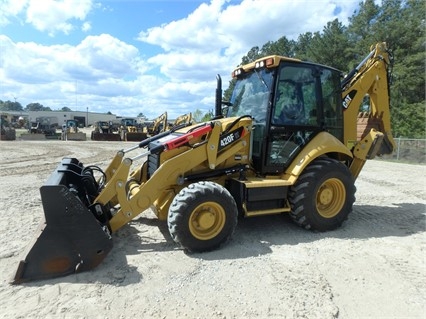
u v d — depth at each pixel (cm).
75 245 344
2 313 279
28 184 829
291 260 390
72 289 318
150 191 415
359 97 579
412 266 380
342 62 2952
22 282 328
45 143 2453
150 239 450
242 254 405
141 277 344
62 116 8494
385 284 340
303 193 466
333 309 294
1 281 332
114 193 404
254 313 287
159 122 2350
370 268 373
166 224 510
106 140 3084
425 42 2433
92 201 441
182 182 431
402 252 421
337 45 2969
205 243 403
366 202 699
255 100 506
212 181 465
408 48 2566
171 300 304
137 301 301
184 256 397
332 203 499
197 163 436
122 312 285
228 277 347
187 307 294
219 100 553
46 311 283
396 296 318
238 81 567
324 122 514
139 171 501
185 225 391
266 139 473
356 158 570
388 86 610
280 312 288
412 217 582
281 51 3938
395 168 1336
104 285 326
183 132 468
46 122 4203
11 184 827
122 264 372
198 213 400
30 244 350
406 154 1711
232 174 473
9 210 583
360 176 1077
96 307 291
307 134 501
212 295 313
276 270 364
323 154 514
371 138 557
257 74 510
